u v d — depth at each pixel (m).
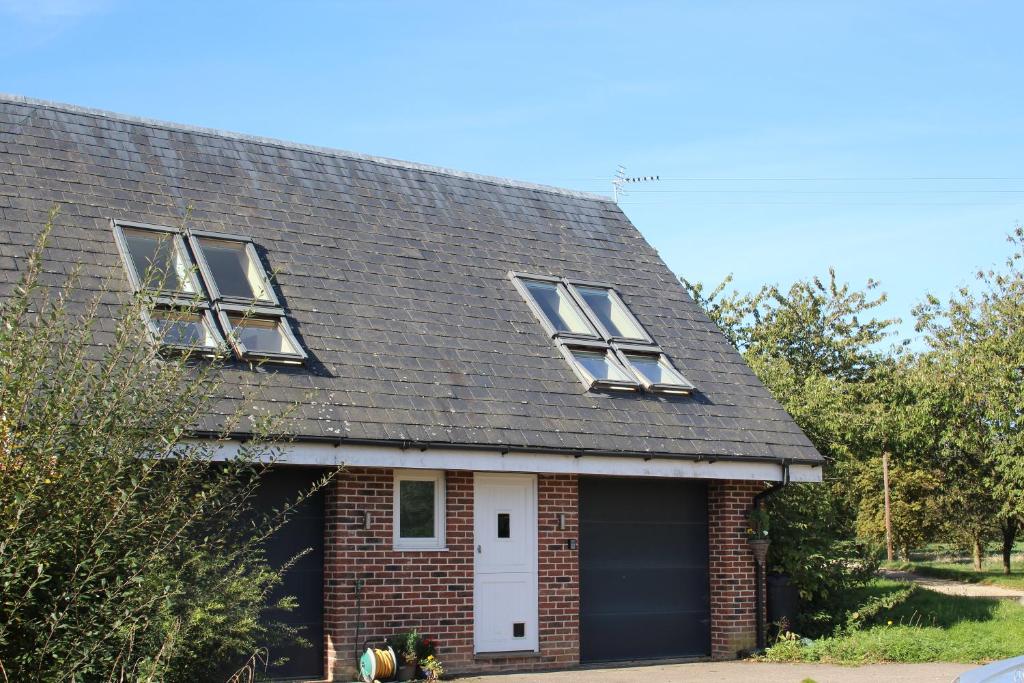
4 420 8.17
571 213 20.36
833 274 43.03
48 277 13.20
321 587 13.76
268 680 13.03
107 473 8.45
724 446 16.17
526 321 16.88
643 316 18.34
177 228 15.06
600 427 15.39
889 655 15.77
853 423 24.48
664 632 16.41
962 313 31.95
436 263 17.25
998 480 30.34
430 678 13.72
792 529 17.77
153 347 9.30
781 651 16.27
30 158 15.20
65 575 8.41
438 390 14.62
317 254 16.11
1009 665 4.95
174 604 8.95
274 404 13.06
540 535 15.41
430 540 14.52
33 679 7.98
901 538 37.44
